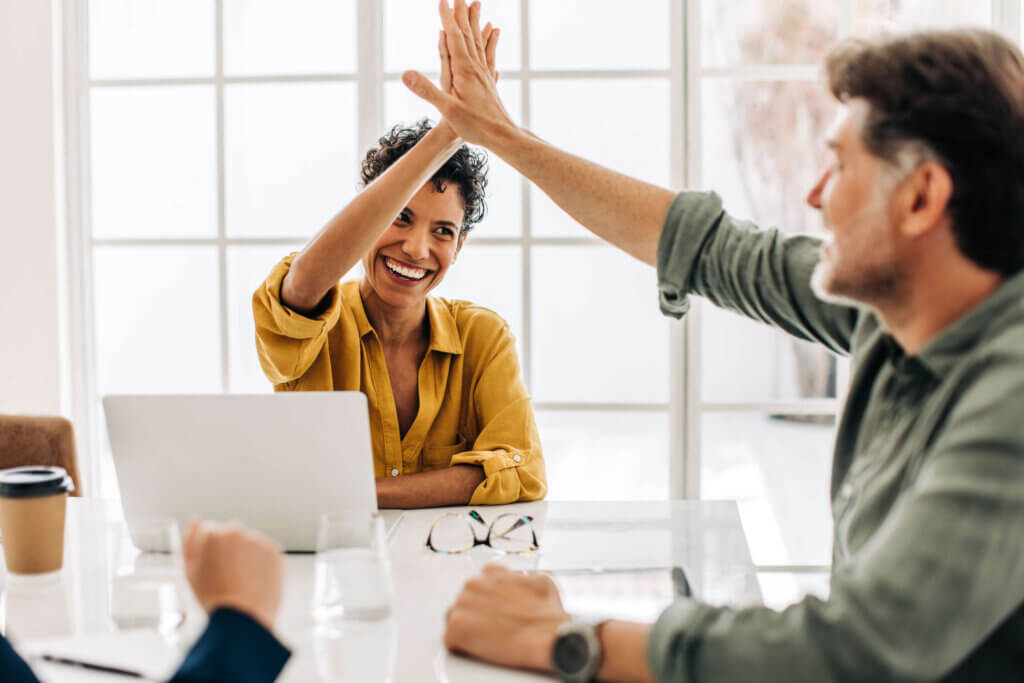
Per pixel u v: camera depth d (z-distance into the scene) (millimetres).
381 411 1744
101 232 2633
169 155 2607
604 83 2482
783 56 2549
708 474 2529
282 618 998
